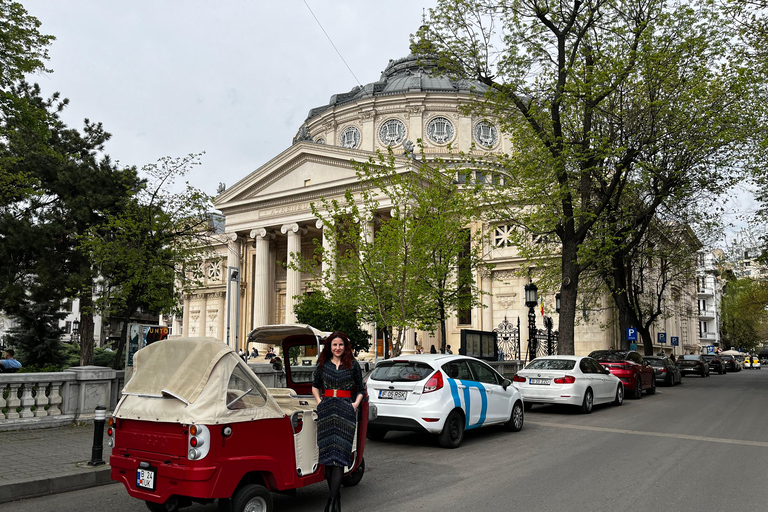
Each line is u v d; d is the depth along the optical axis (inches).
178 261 887.1
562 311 848.3
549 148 817.5
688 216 1091.3
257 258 1911.9
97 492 290.0
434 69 866.1
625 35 806.5
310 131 2268.7
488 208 911.7
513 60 827.4
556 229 865.5
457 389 414.6
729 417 575.2
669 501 263.3
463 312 1174.3
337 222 797.9
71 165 938.1
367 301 735.7
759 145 848.9
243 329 2048.5
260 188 1927.9
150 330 531.2
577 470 328.8
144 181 980.6
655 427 505.4
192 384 214.1
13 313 965.2
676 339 1697.8
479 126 2001.7
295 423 240.2
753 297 1568.7
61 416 441.4
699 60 794.8
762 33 787.4
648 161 869.2
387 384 416.2
